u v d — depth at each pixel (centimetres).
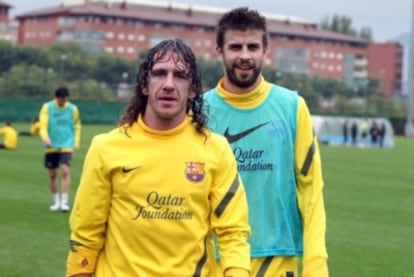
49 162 1630
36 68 7050
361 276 1096
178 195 446
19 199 1794
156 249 447
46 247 1215
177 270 446
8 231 1354
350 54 12912
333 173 2992
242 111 618
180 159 448
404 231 1538
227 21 610
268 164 616
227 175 458
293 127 620
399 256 1255
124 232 449
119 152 450
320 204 610
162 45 446
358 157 4169
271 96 623
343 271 1127
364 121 5797
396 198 2161
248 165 616
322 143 5831
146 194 445
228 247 453
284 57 12138
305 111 623
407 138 7700
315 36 12400
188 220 448
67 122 1634
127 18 11181
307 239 596
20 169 2569
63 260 1121
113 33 11162
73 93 7225
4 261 1102
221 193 454
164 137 450
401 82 12362
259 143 616
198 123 457
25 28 12062
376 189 2409
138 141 450
